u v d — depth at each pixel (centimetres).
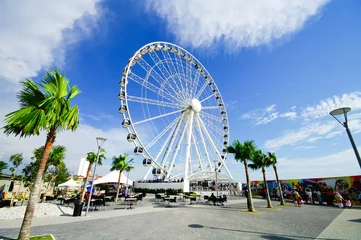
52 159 2158
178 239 874
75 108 931
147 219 1388
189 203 2719
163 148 3534
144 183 4881
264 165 2447
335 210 2069
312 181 3200
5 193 2803
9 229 992
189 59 4284
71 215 1517
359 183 2600
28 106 802
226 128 4925
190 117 3866
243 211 1903
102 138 1688
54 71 872
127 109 2988
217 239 880
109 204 2419
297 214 1730
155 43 3566
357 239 907
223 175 4553
